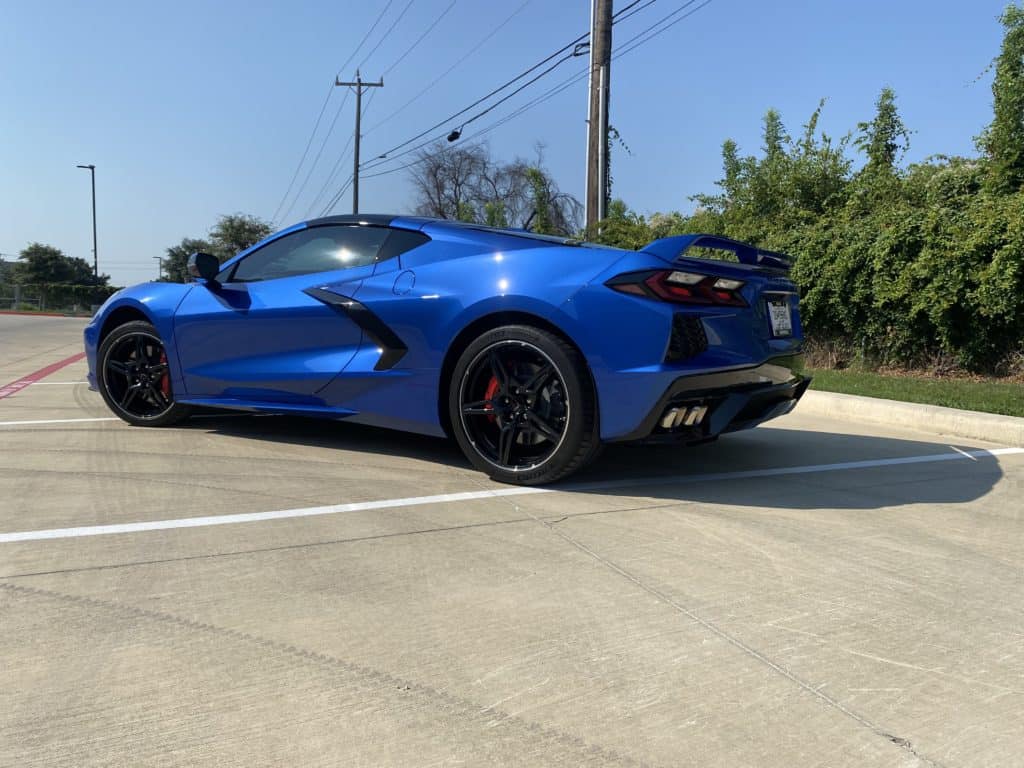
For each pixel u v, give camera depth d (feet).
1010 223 23.48
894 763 4.88
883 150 39.42
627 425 10.27
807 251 30.60
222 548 8.50
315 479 11.66
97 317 16.14
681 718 5.34
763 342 11.18
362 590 7.42
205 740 4.97
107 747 4.88
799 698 5.64
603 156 40.70
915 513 10.52
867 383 23.59
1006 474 13.06
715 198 42.47
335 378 12.75
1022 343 24.70
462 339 11.67
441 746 4.96
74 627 6.51
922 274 25.77
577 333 10.40
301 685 5.66
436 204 143.95
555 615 6.95
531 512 10.14
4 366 29.86
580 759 4.86
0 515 9.55
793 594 7.55
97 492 10.67
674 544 8.95
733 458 14.15
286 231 14.19
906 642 6.57
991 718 5.44
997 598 7.57
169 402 15.58
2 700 5.39
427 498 10.71
